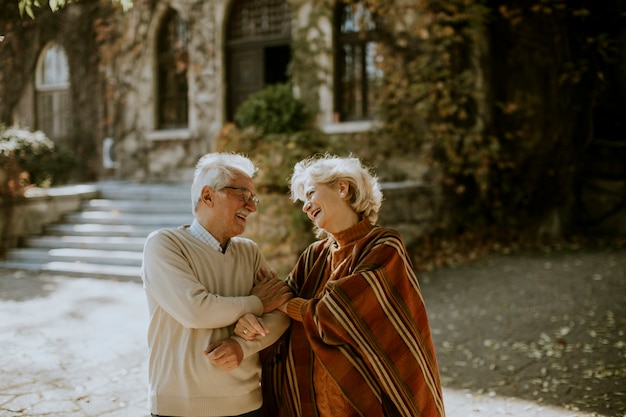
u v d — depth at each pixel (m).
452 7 9.25
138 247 7.95
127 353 4.68
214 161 2.23
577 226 10.28
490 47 9.94
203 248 2.17
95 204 9.35
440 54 9.48
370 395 2.07
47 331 5.21
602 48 10.01
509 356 4.68
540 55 9.99
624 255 8.23
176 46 11.85
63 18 13.09
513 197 10.05
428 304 6.29
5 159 8.78
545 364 4.46
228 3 11.41
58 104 13.86
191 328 2.07
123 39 12.45
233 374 2.10
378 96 10.00
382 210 7.97
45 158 10.60
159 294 2.05
